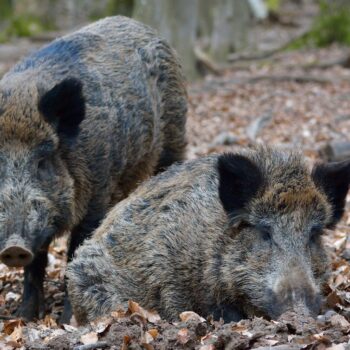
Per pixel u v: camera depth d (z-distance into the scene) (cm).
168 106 1780
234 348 1000
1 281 1611
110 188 1548
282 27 7619
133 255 1250
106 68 1602
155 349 1038
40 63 1543
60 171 1408
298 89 3816
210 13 5662
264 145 1245
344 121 3042
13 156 1351
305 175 1151
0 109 1386
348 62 4591
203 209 1198
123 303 1257
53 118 1405
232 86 3925
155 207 1262
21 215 1311
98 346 1062
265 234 1126
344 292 1276
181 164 1328
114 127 1556
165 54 1769
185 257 1191
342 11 5741
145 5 3672
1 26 6850
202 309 1197
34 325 1261
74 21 7219
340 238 1627
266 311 1104
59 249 1762
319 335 998
